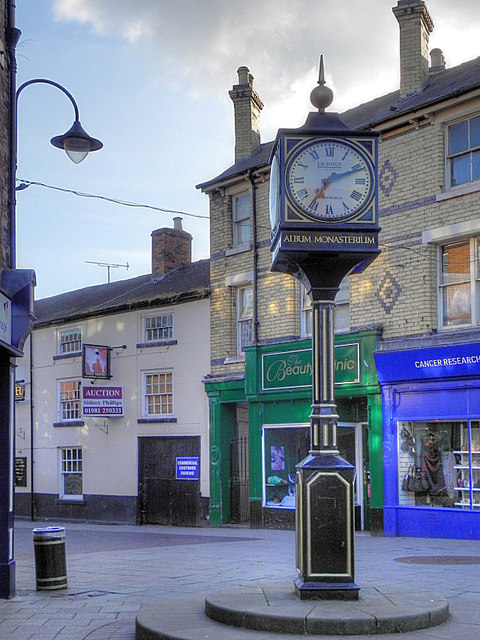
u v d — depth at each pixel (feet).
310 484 24.44
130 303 74.79
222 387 65.72
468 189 50.47
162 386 72.79
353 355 55.62
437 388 50.72
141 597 30.78
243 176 64.90
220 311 67.10
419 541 48.70
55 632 24.97
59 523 79.36
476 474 49.26
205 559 41.86
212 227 68.64
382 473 53.57
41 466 84.99
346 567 24.25
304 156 25.50
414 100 56.70
